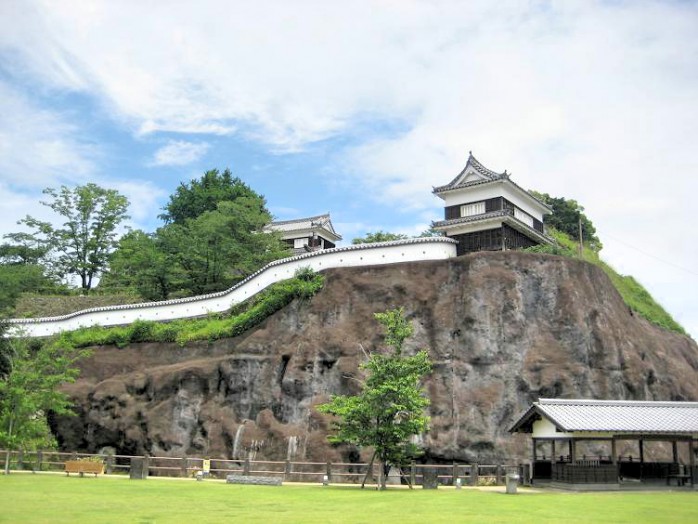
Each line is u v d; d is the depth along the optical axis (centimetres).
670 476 3391
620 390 4566
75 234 8194
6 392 3969
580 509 2275
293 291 5097
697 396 5328
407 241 5166
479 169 5903
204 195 8881
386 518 1970
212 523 1811
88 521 1811
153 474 4547
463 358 4506
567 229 8944
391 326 3672
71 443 4941
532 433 3553
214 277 6806
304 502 2445
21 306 7188
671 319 7262
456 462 4159
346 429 3359
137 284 7156
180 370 4906
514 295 4706
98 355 5422
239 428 4531
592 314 4822
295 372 4622
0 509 2041
